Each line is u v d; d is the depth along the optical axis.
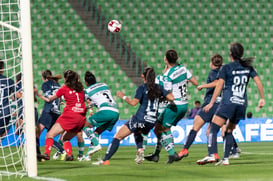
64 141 29.92
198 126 27.53
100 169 24.05
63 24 70.12
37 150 30.12
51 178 20.25
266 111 65.19
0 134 30.28
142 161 29.00
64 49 67.31
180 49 70.19
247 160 29.39
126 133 26.16
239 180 18.47
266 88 67.00
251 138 52.12
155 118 25.62
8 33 66.06
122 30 71.00
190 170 22.56
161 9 73.94
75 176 20.84
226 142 25.44
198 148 43.50
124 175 20.86
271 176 19.59
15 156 35.12
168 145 26.98
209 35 72.25
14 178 20.89
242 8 75.50
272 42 72.69
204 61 69.31
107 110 30.39
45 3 72.38
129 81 64.94
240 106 24.53
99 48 67.81
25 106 21.22
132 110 61.97
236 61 24.56
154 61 68.38
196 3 75.06
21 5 21.41
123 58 67.06
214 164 26.41
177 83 26.83
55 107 32.19
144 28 71.62
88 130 30.58
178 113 26.78
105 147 46.91
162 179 19.23
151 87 25.14
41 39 68.00
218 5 75.31
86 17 71.50
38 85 63.06
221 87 24.50
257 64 69.75
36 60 65.75
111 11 73.06
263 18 75.00
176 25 72.62
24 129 21.81
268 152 37.00
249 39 72.56
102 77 65.00
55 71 65.06
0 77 29.48
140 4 74.31
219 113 24.78
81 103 28.72
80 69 65.56
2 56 62.59
